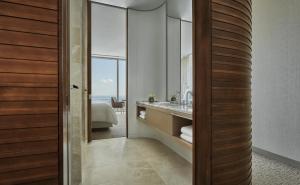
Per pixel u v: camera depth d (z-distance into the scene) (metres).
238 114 1.31
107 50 7.45
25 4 0.85
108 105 4.63
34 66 0.87
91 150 2.96
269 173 2.16
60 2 0.92
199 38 1.18
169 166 2.33
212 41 1.19
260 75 2.84
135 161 2.50
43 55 0.88
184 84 3.00
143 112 3.43
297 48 2.37
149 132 3.81
